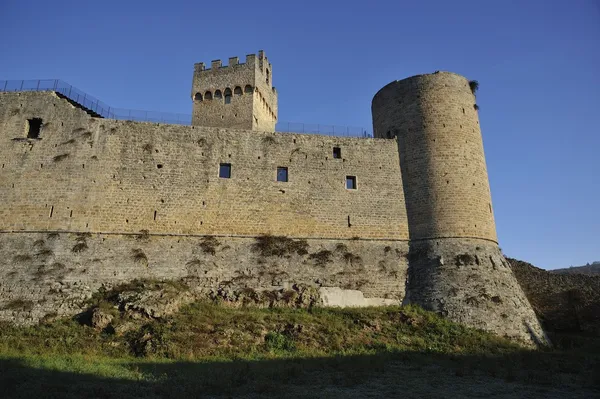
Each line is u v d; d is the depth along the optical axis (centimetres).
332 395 1730
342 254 3569
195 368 2138
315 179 3791
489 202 3809
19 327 2748
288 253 3494
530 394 1808
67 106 3616
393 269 3550
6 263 3091
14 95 3653
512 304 3300
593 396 1778
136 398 1588
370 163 3912
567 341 3334
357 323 3048
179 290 3106
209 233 3475
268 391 1747
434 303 3278
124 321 2725
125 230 3353
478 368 2312
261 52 5647
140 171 3519
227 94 5291
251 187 3659
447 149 3762
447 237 3544
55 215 3303
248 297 3206
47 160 3444
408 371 2230
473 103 4053
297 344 2711
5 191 3353
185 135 3697
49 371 1933
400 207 3794
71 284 3039
